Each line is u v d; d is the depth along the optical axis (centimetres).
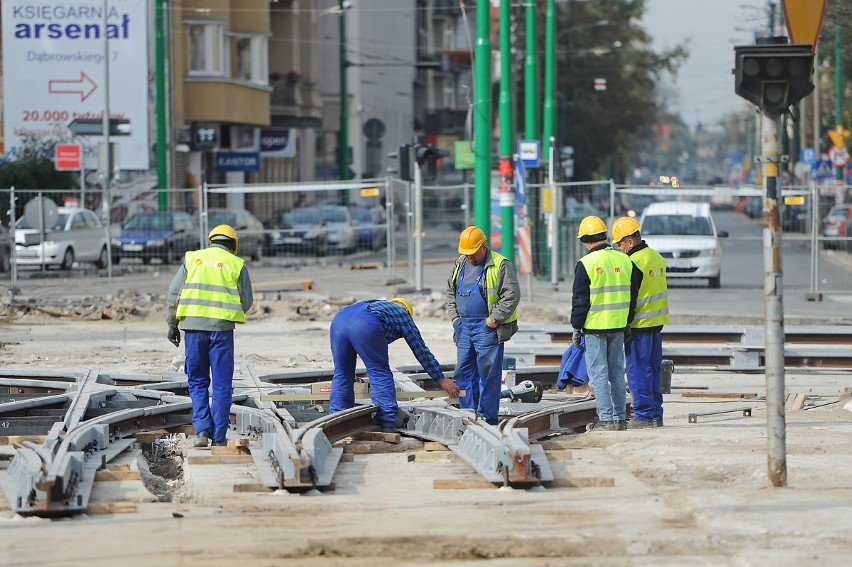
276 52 17400
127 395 3853
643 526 2192
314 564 1950
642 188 7869
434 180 7962
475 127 6975
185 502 2545
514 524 2217
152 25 13162
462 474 2694
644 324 3381
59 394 4119
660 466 2738
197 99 14100
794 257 9231
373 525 2208
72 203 10700
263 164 17100
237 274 3100
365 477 2669
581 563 1964
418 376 4306
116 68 13000
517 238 8238
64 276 9406
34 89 12962
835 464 2716
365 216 12206
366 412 3209
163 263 10156
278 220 10731
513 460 2562
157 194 12300
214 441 3073
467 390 3369
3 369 4584
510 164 7550
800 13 2645
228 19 14400
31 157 12612
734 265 9206
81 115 12988
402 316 3281
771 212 2425
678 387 4391
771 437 2480
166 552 2014
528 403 3728
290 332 6197
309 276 9494
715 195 7700
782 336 2469
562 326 5150
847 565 1914
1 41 13000
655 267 3397
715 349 4841
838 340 5125
